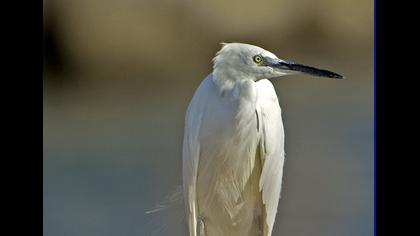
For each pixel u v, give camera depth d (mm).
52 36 17781
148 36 17578
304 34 18922
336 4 19141
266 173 7098
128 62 17578
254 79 6871
